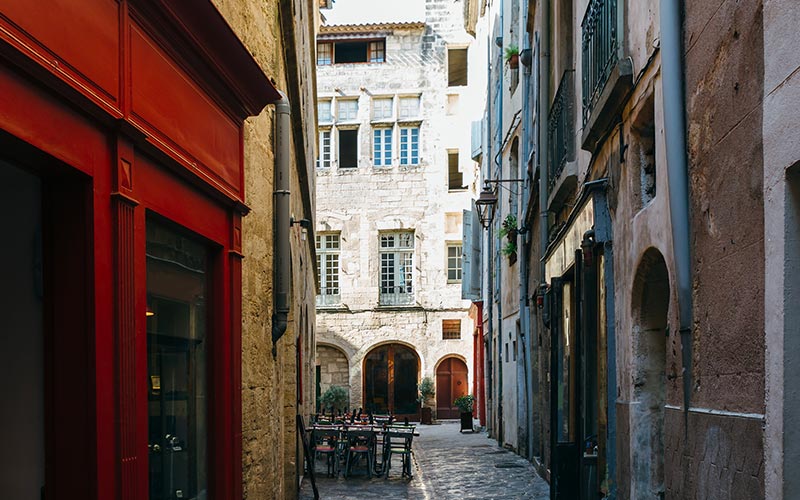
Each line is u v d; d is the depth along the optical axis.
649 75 5.70
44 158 3.09
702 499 4.52
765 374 3.61
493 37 22.62
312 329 20.08
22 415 3.42
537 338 15.23
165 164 4.18
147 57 3.96
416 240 33.00
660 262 5.97
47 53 2.98
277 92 5.97
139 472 3.70
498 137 20.77
